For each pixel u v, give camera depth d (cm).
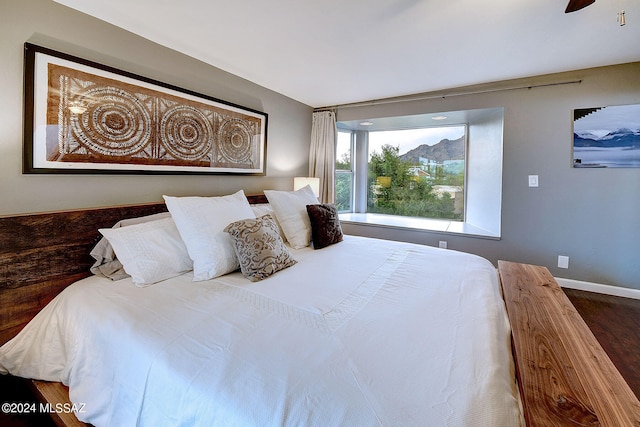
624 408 73
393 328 111
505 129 303
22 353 143
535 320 117
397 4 167
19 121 155
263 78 289
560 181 286
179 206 175
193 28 196
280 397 78
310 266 187
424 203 431
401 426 68
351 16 180
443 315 121
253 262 165
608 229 273
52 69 162
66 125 169
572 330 110
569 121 277
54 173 165
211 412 80
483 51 228
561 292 145
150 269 157
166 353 99
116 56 192
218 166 263
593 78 266
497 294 147
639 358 186
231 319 118
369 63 252
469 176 396
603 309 248
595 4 166
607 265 275
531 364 90
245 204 212
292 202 250
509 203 307
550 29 194
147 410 94
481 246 325
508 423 71
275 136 335
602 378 84
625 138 261
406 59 244
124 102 194
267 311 125
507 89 298
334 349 98
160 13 178
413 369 88
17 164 155
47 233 155
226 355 96
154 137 212
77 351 125
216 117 259
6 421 137
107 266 167
